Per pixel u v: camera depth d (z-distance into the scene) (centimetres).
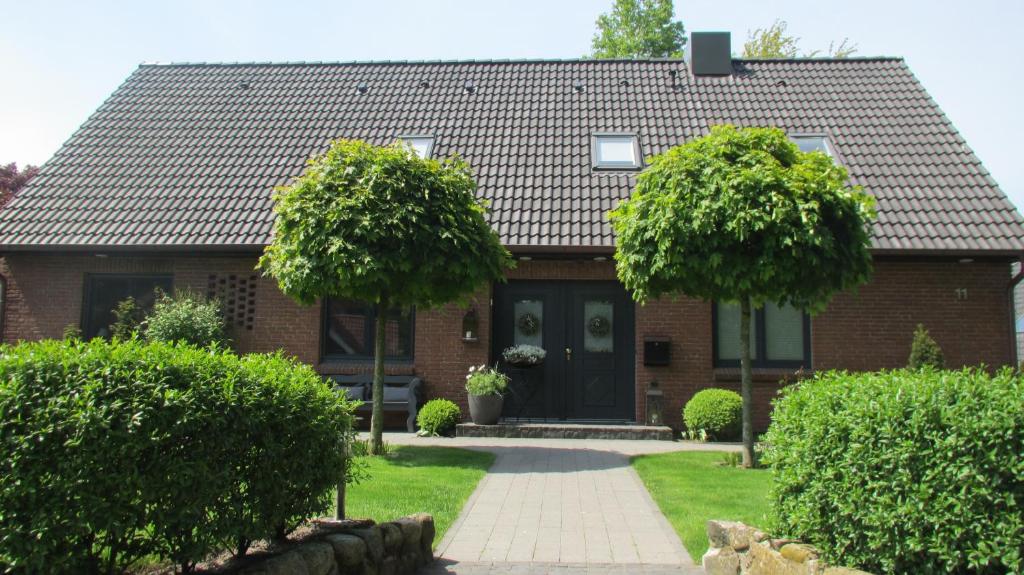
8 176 2278
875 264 1296
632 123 1516
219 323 1273
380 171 930
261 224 1316
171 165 1468
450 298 1009
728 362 1324
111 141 1545
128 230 1322
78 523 329
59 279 1365
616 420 1328
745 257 835
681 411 1292
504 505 742
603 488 817
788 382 1277
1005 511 369
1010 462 366
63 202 1396
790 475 476
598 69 1709
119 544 360
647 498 771
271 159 1469
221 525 386
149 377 371
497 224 1295
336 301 1365
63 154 1515
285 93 1673
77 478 331
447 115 1570
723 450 1075
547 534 644
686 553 591
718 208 818
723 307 1334
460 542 623
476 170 1414
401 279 946
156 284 1379
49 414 336
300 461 446
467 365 1321
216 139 1532
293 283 934
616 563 568
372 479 816
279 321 1338
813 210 814
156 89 1714
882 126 1470
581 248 1245
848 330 1292
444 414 1229
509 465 948
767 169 824
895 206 1294
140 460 353
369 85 1689
